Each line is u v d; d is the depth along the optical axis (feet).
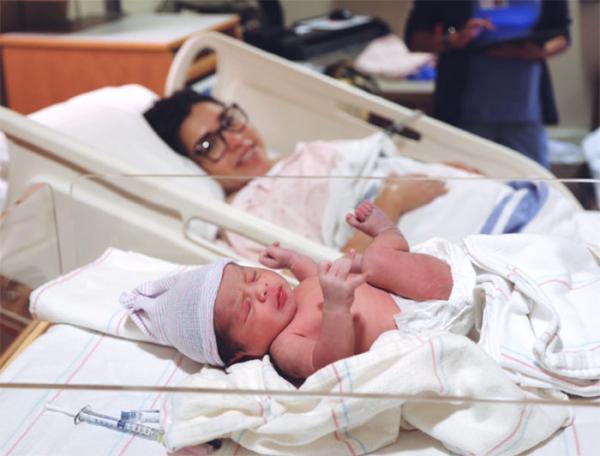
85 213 5.18
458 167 6.98
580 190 5.22
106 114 6.63
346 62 11.11
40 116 6.50
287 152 8.12
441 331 3.51
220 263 3.86
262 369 3.59
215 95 8.03
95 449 3.33
